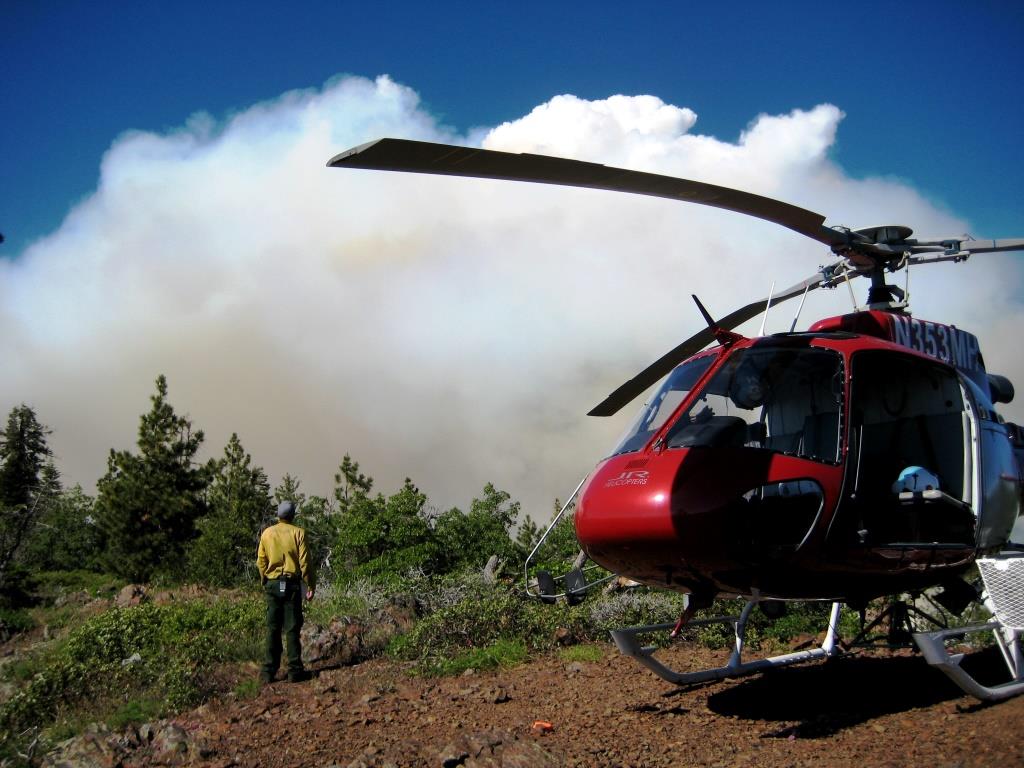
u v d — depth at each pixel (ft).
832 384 19.33
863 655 26.30
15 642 47.80
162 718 23.39
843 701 20.72
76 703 25.04
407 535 50.80
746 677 24.18
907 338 21.80
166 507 83.56
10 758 20.70
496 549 52.06
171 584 70.44
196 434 87.86
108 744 20.48
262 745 20.03
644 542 18.02
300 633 29.37
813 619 30.40
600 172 15.16
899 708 19.38
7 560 77.15
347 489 77.97
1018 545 22.89
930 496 18.51
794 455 17.98
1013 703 17.94
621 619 31.07
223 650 29.78
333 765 17.83
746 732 18.42
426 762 17.28
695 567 17.98
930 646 17.37
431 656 28.22
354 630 31.45
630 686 23.59
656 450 19.04
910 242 23.08
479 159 13.69
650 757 17.08
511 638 29.71
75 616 53.93
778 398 19.72
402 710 22.34
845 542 17.93
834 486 17.78
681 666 26.02
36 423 130.41
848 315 22.12
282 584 27.48
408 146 12.88
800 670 24.82
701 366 21.13
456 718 21.16
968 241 22.62
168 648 30.50
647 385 23.88
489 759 17.04
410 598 37.50
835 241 21.66
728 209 18.63
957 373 21.67
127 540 83.05
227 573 68.03
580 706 21.67
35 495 109.81
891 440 20.43
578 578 21.61
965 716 17.65
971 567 21.75
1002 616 19.15
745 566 17.70
